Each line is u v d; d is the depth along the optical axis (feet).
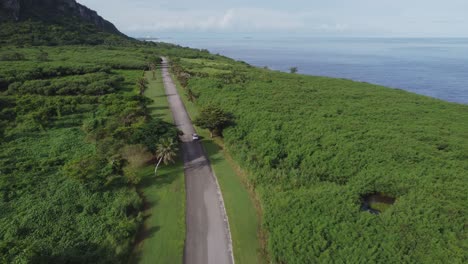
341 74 627.05
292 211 118.62
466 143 182.19
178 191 146.92
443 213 116.98
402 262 93.45
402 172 146.82
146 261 105.09
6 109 219.61
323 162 158.30
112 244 108.47
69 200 132.57
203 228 122.11
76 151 177.37
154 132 178.29
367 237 103.55
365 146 173.58
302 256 96.78
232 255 108.27
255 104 255.09
